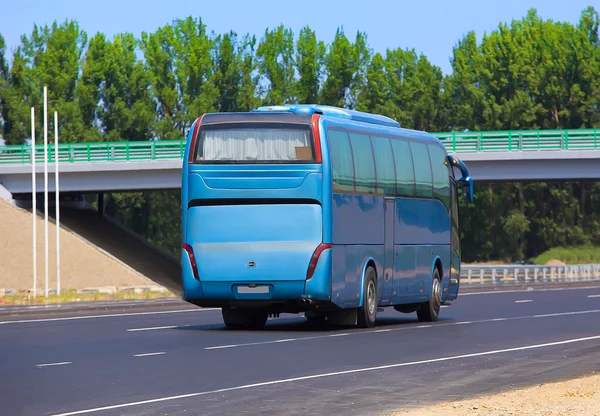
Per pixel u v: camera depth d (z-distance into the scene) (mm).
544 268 86125
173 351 24844
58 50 145875
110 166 79438
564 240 157500
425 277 36719
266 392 17406
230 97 152125
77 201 95500
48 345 26656
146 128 146875
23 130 141750
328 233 30438
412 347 25922
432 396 16859
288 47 158250
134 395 17094
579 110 157750
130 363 22125
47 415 14945
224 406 15781
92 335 30062
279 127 30828
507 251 158125
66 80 145250
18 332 31391
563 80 159625
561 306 46031
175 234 154875
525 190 160125
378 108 158125
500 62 160375
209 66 150250
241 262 30797
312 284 30391
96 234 88000
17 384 18594
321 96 157875
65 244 74250
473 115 159000
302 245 30484
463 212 160000
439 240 38188
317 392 17391
